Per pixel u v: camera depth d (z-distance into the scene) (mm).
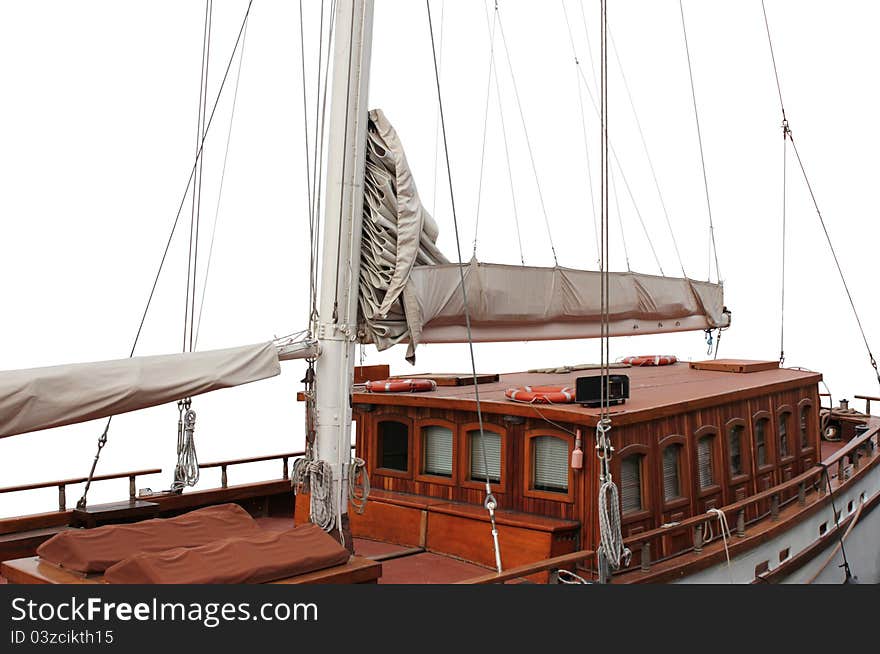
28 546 9359
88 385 6766
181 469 10617
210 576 6398
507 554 8773
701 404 9922
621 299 10734
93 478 10297
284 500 12008
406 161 8266
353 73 8086
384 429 10641
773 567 10625
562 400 9266
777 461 11805
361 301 8352
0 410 6414
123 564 6441
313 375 8273
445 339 8758
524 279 9273
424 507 9602
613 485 8102
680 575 8836
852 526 13047
